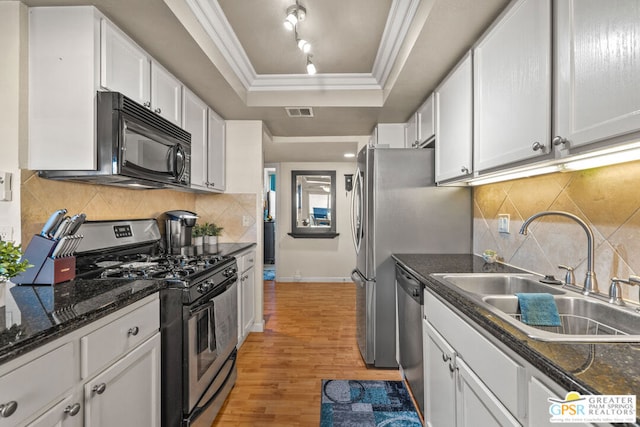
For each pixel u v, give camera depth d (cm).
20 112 143
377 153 245
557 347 78
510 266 190
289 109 292
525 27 125
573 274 139
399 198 244
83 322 96
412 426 179
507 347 90
